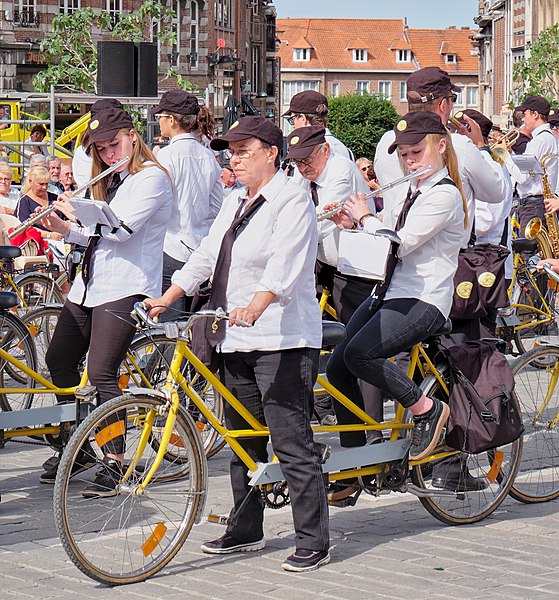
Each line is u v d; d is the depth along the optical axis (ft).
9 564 22.22
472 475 25.38
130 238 26.78
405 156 23.57
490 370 24.57
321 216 23.72
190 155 33.42
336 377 24.04
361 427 23.89
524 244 40.22
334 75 508.94
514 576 21.39
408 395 23.48
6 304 26.16
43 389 28.04
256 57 280.51
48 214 26.30
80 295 27.32
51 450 32.53
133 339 27.91
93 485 22.06
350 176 29.73
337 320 30.63
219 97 213.05
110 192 26.58
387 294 23.82
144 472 21.83
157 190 26.43
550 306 43.09
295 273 21.24
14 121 72.28
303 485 21.85
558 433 27.35
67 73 108.06
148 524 21.89
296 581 21.18
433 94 25.99
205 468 22.33
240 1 237.66
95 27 163.12
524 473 26.91
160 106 33.42
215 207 34.40
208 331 21.94
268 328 21.61
